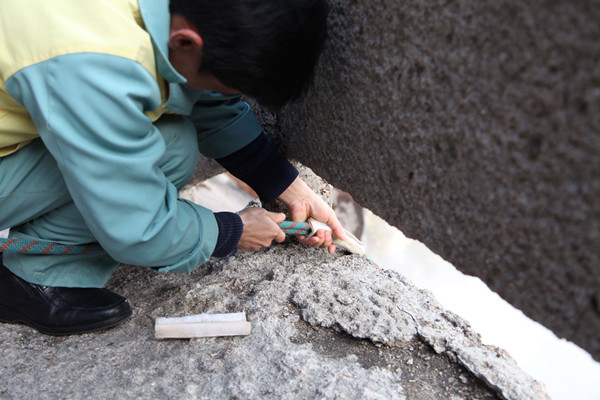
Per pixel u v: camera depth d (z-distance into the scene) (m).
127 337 1.22
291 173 1.41
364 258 1.47
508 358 1.11
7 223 1.16
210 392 1.02
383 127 1.02
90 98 0.88
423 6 0.84
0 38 0.91
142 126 0.96
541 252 0.76
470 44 0.78
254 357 1.11
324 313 1.21
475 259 0.89
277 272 1.39
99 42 0.88
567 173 0.69
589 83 0.63
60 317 1.20
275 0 0.86
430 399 1.01
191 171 1.29
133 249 1.03
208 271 1.50
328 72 1.14
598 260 0.68
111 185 0.96
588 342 0.73
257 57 0.89
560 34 0.65
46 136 0.93
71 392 1.04
